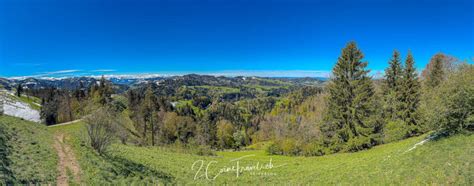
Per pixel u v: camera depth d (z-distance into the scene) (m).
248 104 148.88
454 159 16.91
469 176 14.49
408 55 41.19
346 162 28.73
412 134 40.16
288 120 90.81
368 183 18.52
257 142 89.06
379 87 48.50
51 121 74.19
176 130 76.75
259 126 107.31
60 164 18.45
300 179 23.73
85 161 19.91
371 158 26.67
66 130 35.97
